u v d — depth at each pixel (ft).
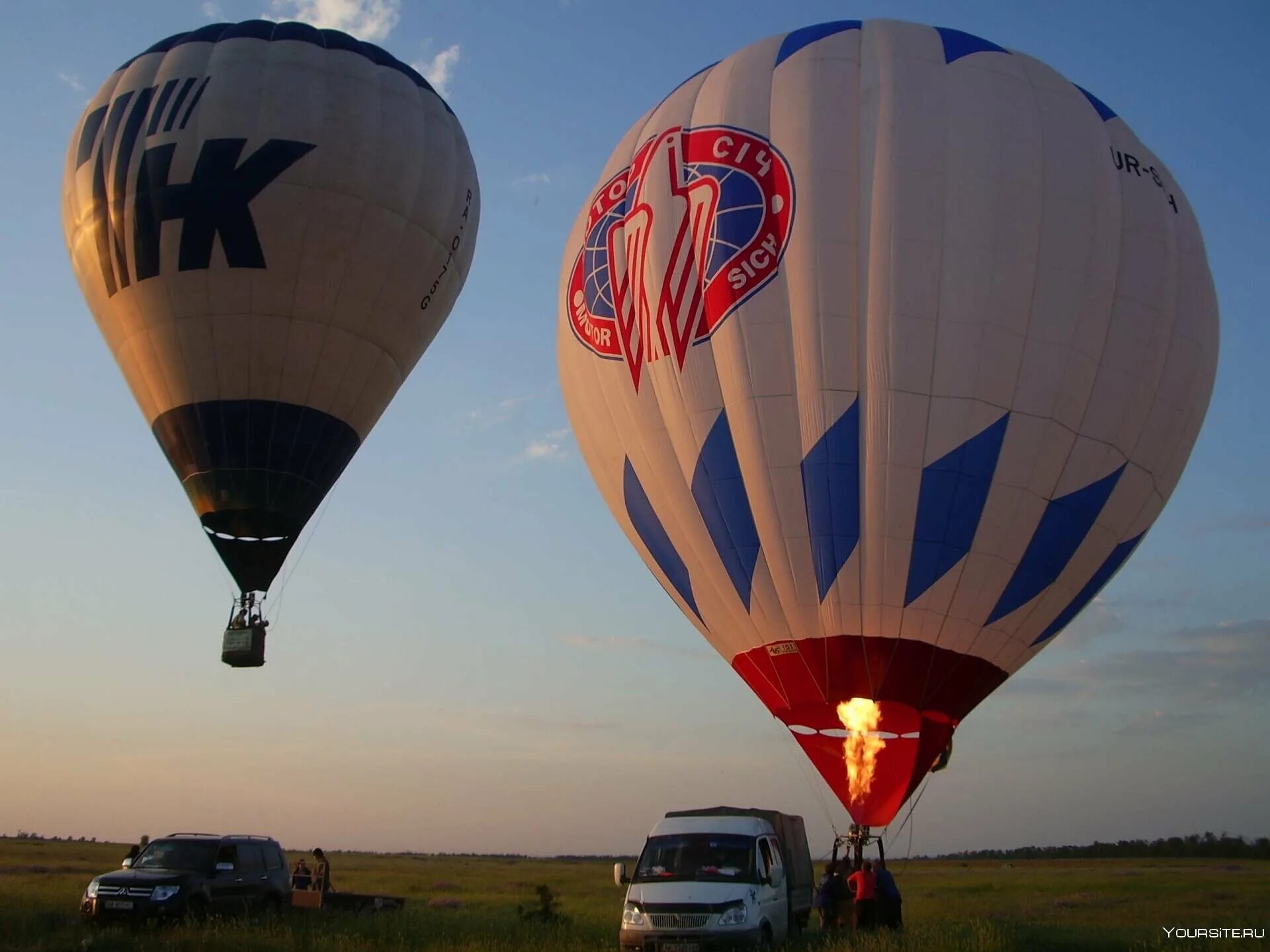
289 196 78.48
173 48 83.46
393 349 83.82
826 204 60.59
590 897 101.24
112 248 79.05
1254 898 100.53
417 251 83.35
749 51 68.28
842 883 58.59
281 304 78.54
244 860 57.77
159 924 51.62
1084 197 61.46
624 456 66.59
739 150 63.36
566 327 70.90
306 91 80.74
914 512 58.13
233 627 80.94
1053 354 59.16
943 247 59.21
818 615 59.72
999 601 59.41
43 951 44.88
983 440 58.34
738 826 49.19
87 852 207.00
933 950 45.60
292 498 80.18
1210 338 65.36
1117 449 60.90
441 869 205.67
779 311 60.29
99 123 81.35
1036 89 64.08
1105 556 62.28
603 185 70.28
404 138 82.79
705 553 63.00
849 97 63.00
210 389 78.69
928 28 66.90
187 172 78.18
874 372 58.75
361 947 46.50
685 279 63.05
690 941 44.39
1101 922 70.28
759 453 60.18
